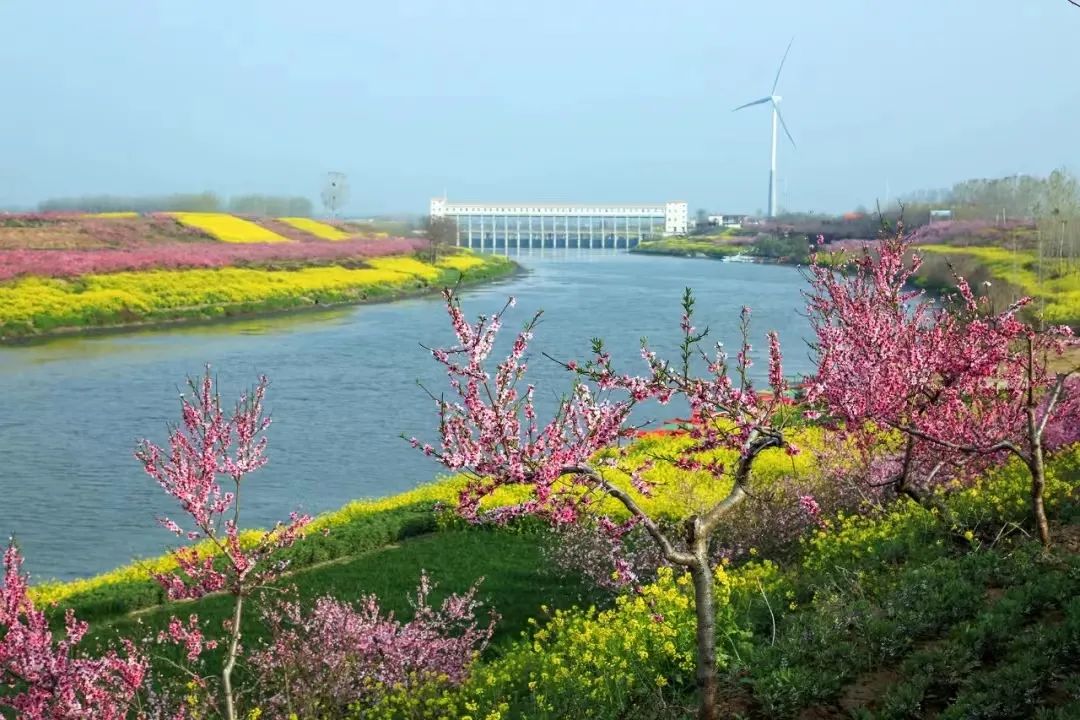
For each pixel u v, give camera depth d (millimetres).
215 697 11922
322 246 119750
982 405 14125
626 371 47750
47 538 24312
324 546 20219
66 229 107250
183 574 18250
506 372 8539
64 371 49094
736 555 15500
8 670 9312
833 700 9258
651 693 10320
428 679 12141
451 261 127750
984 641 9367
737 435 9508
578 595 16859
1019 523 13086
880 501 15672
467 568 19250
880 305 12727
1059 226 82312
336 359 54312
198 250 99938
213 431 10539
